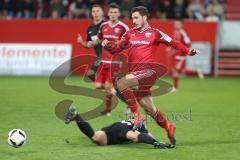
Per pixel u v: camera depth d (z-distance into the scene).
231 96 54.22
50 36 76.62
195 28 76.25
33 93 55.03
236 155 27.48
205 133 33.81
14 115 40.84
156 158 26.59
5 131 34.22
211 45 76.12
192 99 51.62
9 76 74.25
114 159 26.39
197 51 29.73
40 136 32.50
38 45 75.75
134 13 30.39
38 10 83.38
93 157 26.80
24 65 75.62
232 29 77.19
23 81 67.56
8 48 76.12
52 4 82.56
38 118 39.41
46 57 75.50
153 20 76.25
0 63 75.88
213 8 81.31
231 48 77.50
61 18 81.19
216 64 76.50
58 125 36.38
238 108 45.75
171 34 74.25
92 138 29.31
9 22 77.31
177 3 81.19
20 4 83.25
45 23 76.69
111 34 40.84
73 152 27.94
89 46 40.91
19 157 26.84
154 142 28.84
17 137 28.30
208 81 70.25
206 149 28.86
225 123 37.88
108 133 29.59
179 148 29.02
